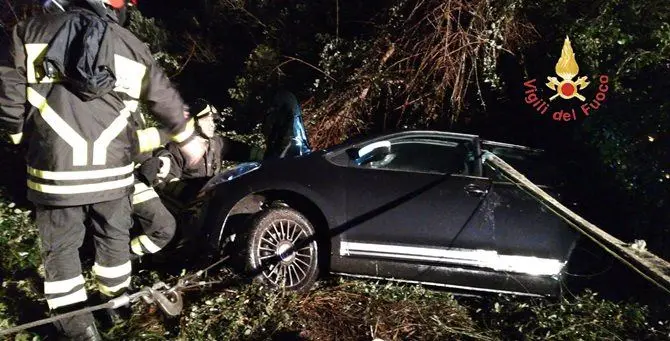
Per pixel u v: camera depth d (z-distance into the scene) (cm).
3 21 799
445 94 662
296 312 431
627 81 562
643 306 457
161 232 423
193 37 982
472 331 429
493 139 670
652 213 515
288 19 859
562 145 608
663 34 535
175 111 342
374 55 692
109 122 327
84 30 307
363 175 477
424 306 452
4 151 611
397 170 484
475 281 475
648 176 509
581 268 490
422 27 664
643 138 520
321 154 482
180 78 955
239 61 956
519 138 661
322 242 476
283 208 462
